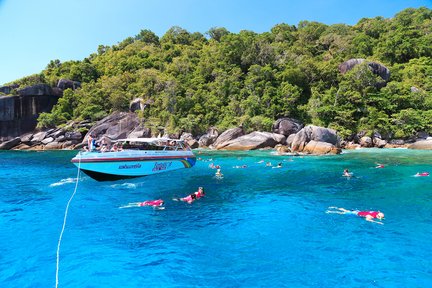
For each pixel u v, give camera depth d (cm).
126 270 745
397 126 4581
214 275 718
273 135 4359
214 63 6594
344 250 850
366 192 1552
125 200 1432
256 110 5119
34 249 871
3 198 1477
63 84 6550
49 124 5653
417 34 7356
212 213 1219
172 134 4909
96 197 1490
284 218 1145
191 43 9756
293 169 2338
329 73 5822
